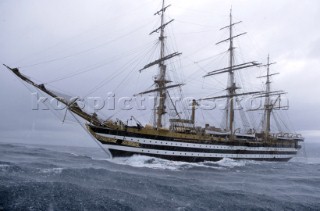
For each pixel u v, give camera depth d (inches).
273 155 2183.8
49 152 2118.6
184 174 1162.6
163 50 1855.3
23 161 1227.9
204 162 1642.5
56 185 645.3
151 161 1433.3
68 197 572.1
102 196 605.6
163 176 1021.2
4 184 618.5
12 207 494.0
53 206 517.3
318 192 925.2
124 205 561.9
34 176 770.8
